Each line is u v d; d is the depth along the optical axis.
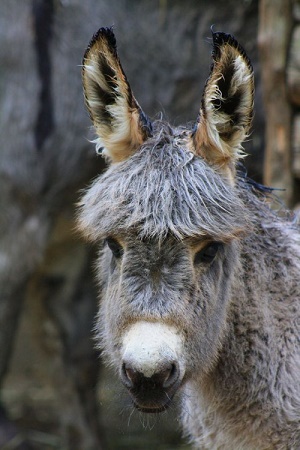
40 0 23.56
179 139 13.52
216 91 13.00
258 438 14.44
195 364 13.12
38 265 24.77
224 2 23.11
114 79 13.38
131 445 26.70
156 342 12.02
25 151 23.89
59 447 26.42
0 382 25.23
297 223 16.31
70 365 26.39
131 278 12.50
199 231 12.41
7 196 24.11
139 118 13.46
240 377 14.36
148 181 12.65
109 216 12.68
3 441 25.84
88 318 27.08
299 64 19.00
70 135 23.73
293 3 19.12
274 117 19.45
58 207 24.42
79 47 23.53
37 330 27.03
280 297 14.70
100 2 23.36
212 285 13.21
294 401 14.11
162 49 23.31
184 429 16.73
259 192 16.31
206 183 12.76
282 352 14.32
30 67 23.78
